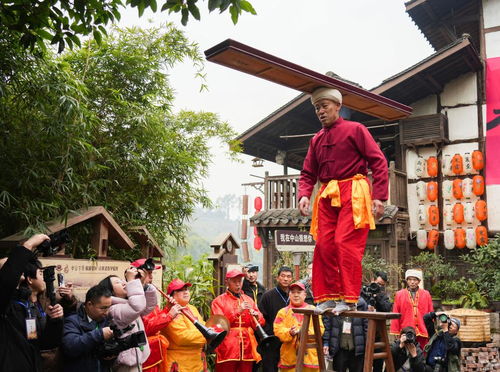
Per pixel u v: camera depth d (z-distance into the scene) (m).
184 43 5.98
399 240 11.54
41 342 3.08
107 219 4.87
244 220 13.07
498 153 11.61
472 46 10.93
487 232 11.34
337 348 5.56
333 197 3.24
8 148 4.46
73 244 5.14
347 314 3.24
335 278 3.30
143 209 5.94
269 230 12.26
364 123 12.80
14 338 2.88
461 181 11.64
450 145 12.16
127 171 5.59
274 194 12.38
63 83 4.37
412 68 11.14
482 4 12.29
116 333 3.27
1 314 2.85
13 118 4.53
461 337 8.83
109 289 3.74
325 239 3.30
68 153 4.52
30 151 4.41
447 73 12.18
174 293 4.86
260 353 5.38
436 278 11.81
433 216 11.72
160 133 5.69
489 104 11.86
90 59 5.56
